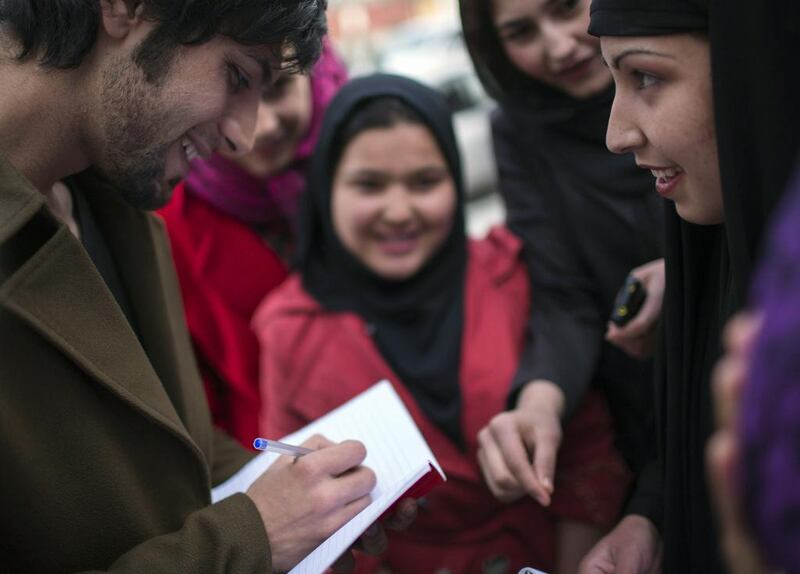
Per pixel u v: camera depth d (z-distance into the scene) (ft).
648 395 4.79
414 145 4.99
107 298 3.31
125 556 3.10
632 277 4.27
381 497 3.52
